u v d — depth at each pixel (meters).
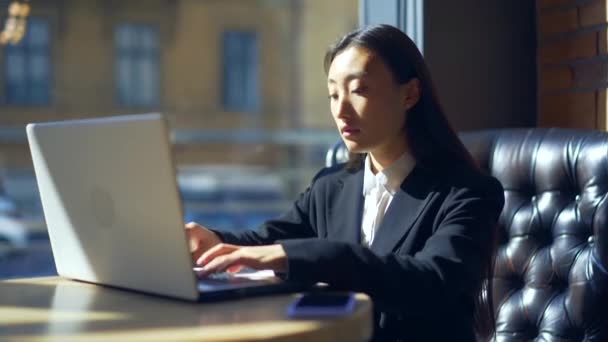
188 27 31.27
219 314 1.19
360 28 1.60
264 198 31.56
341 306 1.16
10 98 29.38
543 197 1.80
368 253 1.34
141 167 1.24
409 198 1.56
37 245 23.14
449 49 2.46
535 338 1.74
